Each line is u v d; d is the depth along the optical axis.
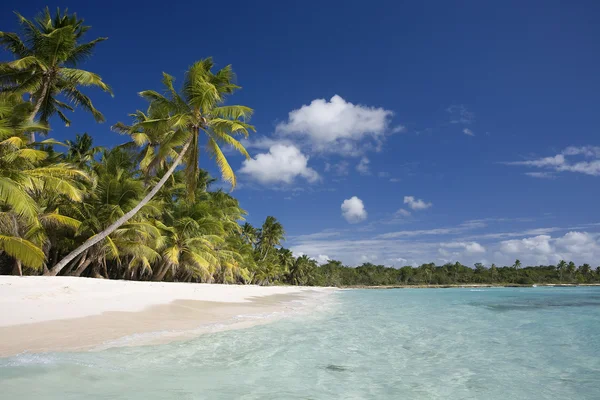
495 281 142.25
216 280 52.78
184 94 21.02
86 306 12.44
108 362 6.63
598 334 12.19
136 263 31.42
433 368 7.46
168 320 12.22
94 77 21.23
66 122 25.11
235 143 21.02
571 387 6.28
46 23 22.41
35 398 4.59
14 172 15.95
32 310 10.64
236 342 9.41
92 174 26.14
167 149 20.31
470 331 12.71
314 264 111.19
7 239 15.85
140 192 25.28
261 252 78.25
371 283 139.12
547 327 13.93
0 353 6.75
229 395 5.28
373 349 9.24
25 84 20.80
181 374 6.22
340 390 5.85
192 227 31.88
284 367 7.12
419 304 27.84
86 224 23.64
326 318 16.38
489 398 5.66
